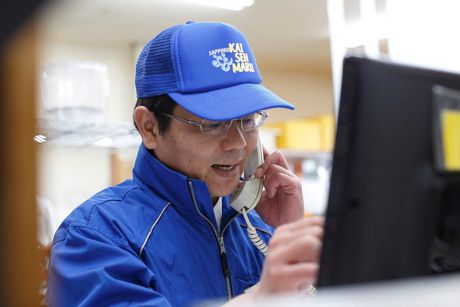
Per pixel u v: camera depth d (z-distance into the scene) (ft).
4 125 0.92
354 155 1.75
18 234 0.95
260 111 3.44
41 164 0.97
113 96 12.05
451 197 1.91
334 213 1.76
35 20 0.91
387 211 1.81
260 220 3.98
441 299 1.18
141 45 12.11
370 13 6.94
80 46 11.82
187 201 3.42
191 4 10.55
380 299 1.16
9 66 0.90
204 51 3.34
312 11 11.51
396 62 1.84
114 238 3.07
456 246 1.92
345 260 1.78
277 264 2.17
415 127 1.84
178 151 3.41
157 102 3.42
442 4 6.39
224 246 3.52
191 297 3.14
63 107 6.70
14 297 0.96
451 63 5.77
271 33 13.09
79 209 3.29
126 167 10.32
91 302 2.74
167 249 3.19
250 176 3.85
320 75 17.98
